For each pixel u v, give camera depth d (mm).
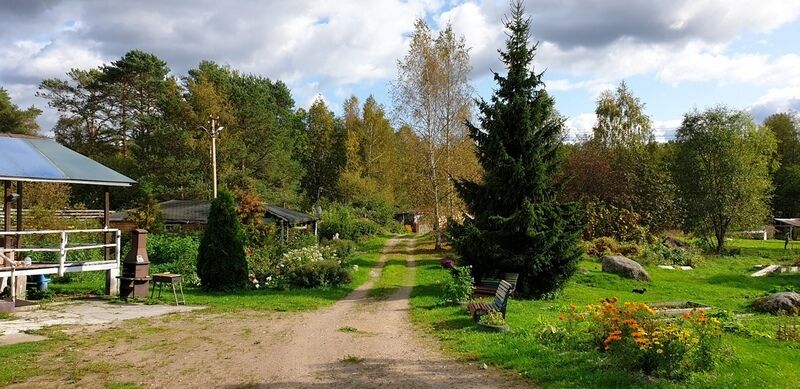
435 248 37969
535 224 18641
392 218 66188
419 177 37844
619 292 21703
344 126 74688
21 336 10789
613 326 8438
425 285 22078
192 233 32500
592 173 42844
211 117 36219
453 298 16734
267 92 61312
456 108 36094
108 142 58906
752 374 8391
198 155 47219
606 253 31234
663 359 7918
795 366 9477
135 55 55281
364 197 61031
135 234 16391
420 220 44125
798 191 64688
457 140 36000
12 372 8258
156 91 55594
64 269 15688
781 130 70562
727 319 14516
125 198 51469
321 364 9039
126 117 57469
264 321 13523
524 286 19094
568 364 8602
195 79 51406
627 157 45000
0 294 15211
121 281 16297
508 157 18984
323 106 77188
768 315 16594
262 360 9289
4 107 54531
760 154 43781
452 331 12047
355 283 22312
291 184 58750
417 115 36000
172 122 47688
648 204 42406
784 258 36531
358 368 8766
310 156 73688
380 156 67312
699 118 43750
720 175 42219
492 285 17859
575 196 42219
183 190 45625
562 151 20609
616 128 53562
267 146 52500
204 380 8008
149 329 11961
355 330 12383
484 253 19047
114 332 11484
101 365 8773
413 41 36438
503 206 19766
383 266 29578
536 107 19391
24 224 25344
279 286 20328
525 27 19734
